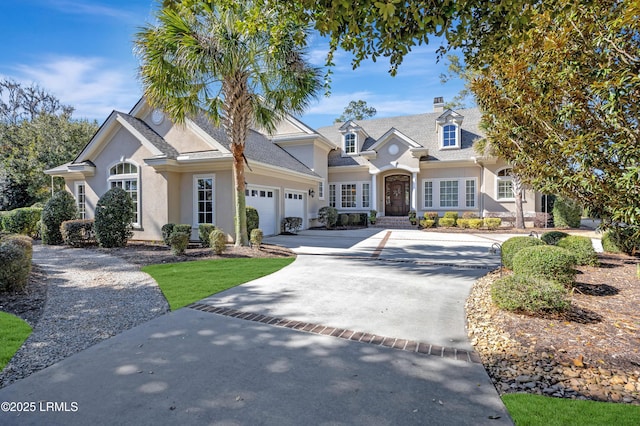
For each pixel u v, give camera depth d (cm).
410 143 2189
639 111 374
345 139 2512
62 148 2339
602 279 622
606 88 365
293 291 626
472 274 768
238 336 417
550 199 2212
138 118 1511
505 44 362
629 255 859
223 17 863
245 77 1027
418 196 2292
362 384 305
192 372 327
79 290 638
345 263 915
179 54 901
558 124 481
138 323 467
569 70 420
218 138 1437
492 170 2083
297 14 375
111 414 262
